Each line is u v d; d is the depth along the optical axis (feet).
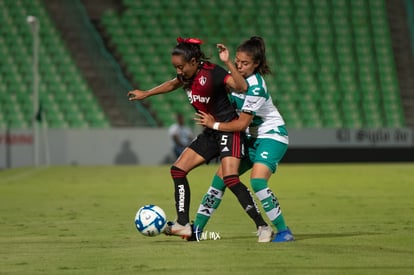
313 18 391.45
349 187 196.03
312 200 160.66
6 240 100.63
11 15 364.17
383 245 91.09
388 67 384.27
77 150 313.53
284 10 391.04
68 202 160.25
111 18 374.43
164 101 347.97
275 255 82.89
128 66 359.25
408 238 98.37
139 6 380.58
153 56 364.99
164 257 82.53
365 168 284.00
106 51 362.94
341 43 386.73
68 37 363.56
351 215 131.23
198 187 199.93
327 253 84.12
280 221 94.58
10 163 309.01
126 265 77.36
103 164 315.17
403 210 138.62
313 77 372.99
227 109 93.71
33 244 96.12
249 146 96.48
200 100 93.15
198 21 380.58
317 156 326.03
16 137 309.83
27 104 335.67
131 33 371.35
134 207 149.18
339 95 368.68
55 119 334.85
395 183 208.74
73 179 230.68
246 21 384.68
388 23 398.42
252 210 93.76
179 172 96.02
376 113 366.63
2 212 140.36
